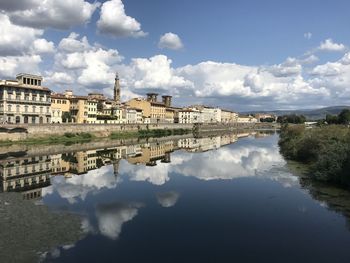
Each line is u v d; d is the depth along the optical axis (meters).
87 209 41.00
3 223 34.97
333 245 30.22
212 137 196.38
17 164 77.12
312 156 76.31
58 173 67.50
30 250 28.52
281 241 31.12
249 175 64.62
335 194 47.84
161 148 124.19
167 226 35.06
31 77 144.62
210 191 51.34
